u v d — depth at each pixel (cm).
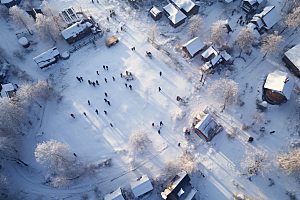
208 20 6425
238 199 4097
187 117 4969
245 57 5653
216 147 4619
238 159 4462
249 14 6284
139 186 4022
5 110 4366
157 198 4231
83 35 6241
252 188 4209
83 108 5159
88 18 6425
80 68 5775
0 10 6375
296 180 4206
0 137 4156
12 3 6619
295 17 5559
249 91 5197
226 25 5866
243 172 4334
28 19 6159
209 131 4575
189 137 4728
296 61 5125
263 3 6334
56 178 4184
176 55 5828
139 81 5462
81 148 4681
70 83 5538
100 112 5094
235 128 4784
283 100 4928
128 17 6656
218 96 5159
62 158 4125
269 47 5259
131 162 4425
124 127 4897
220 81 5041
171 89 5316
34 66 5828
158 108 5078
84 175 4347
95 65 5794
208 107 5066
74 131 4888
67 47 6166
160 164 4488
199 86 5322
